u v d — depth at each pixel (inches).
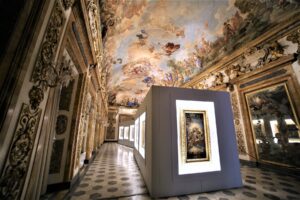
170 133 155.5
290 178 197.8
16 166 60.4
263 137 264.2
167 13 346.9
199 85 471.2
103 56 334.0
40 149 101.8
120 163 286.2
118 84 780.0
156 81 753.0
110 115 956.6
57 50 88.4
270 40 253.4
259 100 276.8
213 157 163.3
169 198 134.6
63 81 144.2
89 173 210.8
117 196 135.0
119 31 329.7
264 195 140.7
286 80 233.3
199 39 422.6
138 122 287.6
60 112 155.1
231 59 341.4
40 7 63.5
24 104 61.0
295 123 218.5
